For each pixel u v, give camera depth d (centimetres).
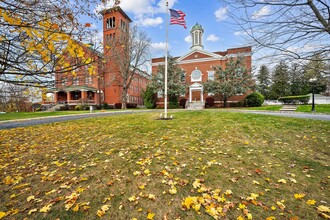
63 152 468
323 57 361
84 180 315
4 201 263
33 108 2883
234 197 261
